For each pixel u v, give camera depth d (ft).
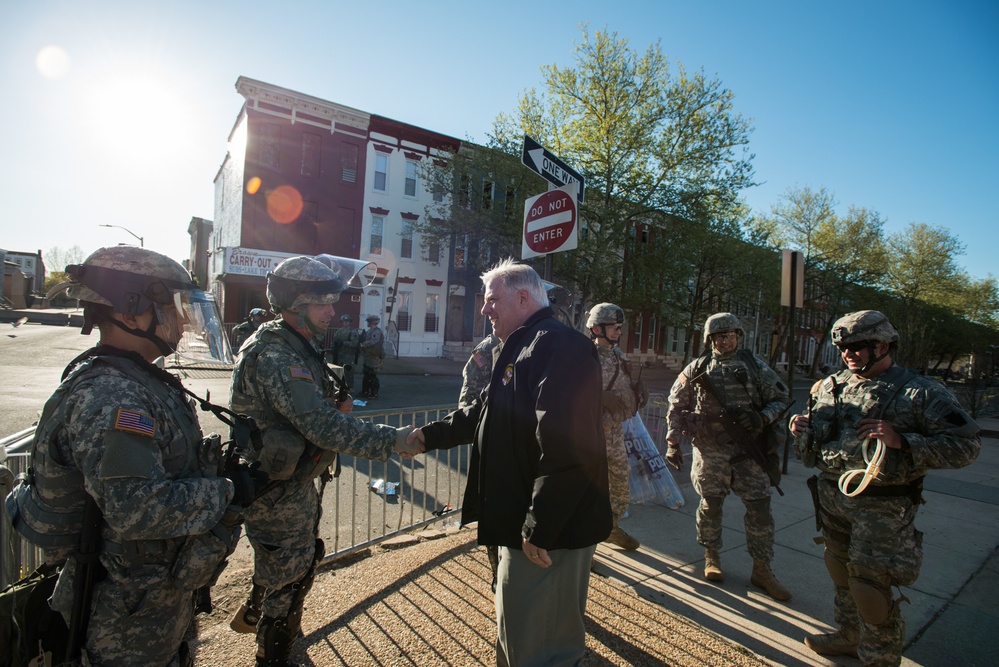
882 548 7.61
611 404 11.74
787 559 12.57
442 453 21.54
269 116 74.69
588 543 6.26
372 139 82.07
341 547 12.11
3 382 34.22
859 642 7.88
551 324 6.59
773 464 11.00
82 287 4.86
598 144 67.41
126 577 4.71
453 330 89.81
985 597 11.26
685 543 13.23
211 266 102.17
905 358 82.64
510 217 68.90
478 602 9.63
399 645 8.23
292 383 6.62
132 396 4.66
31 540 4.66
